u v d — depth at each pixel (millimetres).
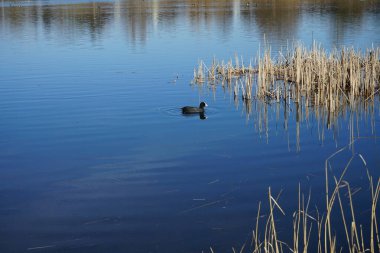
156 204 9875
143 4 75938
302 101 18484
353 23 42750
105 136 14297
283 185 10695
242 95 19250
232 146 13328
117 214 9469
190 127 15164
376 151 12703
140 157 12539
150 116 16406
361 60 22750
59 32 41812
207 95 19484
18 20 52594
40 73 23953
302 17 49094
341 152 12734
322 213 9375
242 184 10773
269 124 15445
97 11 62625
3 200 10180
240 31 39812
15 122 15852
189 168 11734
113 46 33219
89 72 24109
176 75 23297
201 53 29375
